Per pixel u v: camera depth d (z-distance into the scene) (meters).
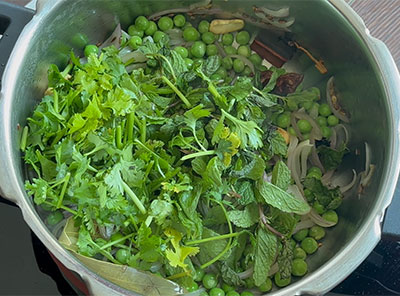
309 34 0.29
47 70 0.26
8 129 0.20
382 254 0.28
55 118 0.24
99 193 0.22
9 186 0.20
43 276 0.26
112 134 0.23
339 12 0.25
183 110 0.27
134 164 0.23
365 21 0.30
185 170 0.25
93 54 0.25
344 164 0.29
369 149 0.26
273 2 0.28
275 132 0.27
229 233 0.25
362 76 0.26
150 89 0.26
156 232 0.24
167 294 0.22
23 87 0.23
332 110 0.31
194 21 0.32
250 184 0.25
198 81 0.27
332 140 0.31
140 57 0.29
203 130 0.25
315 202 0.28
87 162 0.22
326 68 0.30
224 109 0.25
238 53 0.32
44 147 0.24
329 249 0.27
